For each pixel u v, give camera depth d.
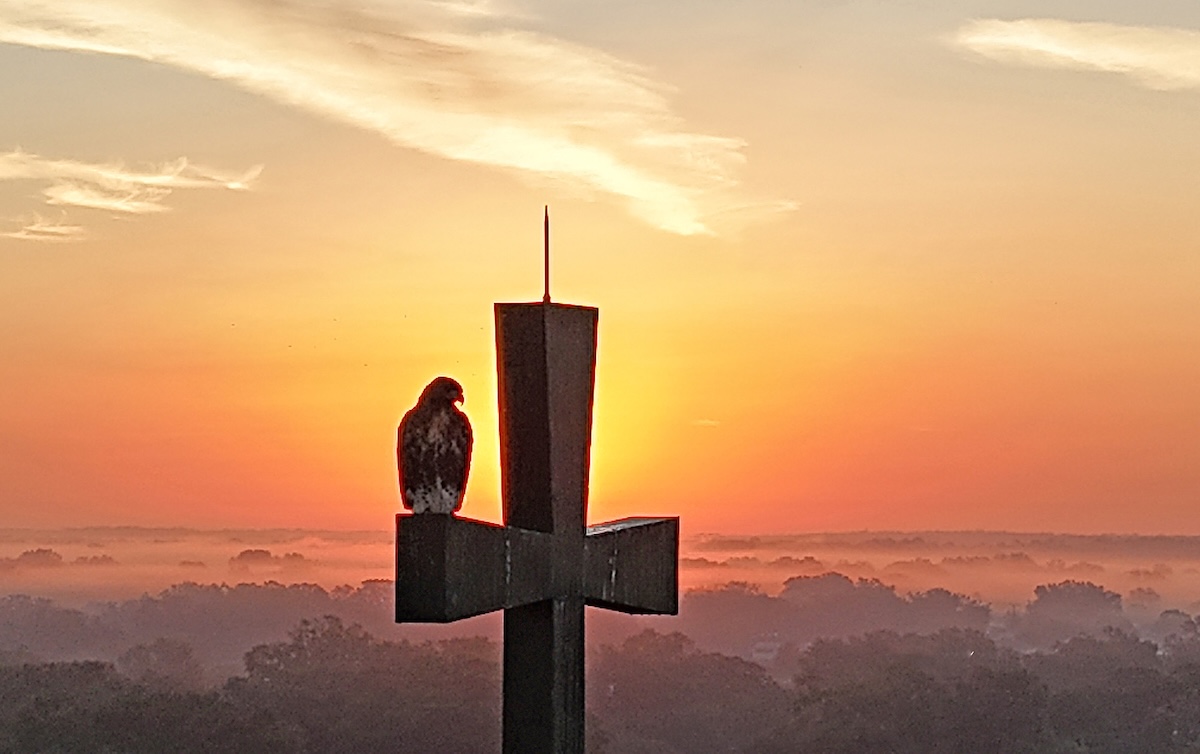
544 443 7.39
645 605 7.86
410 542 6.70
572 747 7.52
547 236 7.53
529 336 7.41
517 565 7.13
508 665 7.50
